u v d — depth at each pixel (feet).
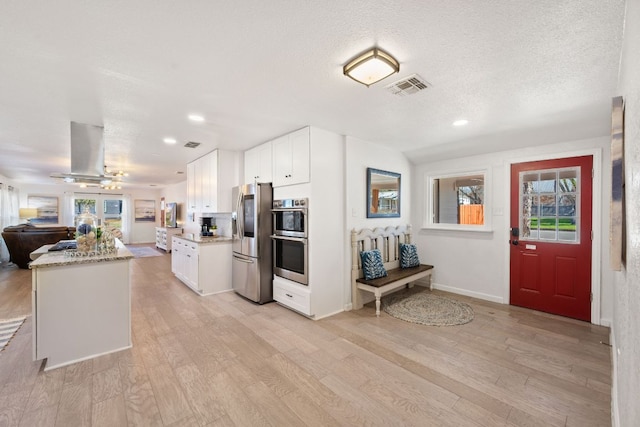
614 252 4.59
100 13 4.40
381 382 6.68
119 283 8.13
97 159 9.91
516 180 12.04
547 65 5.88
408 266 13.70
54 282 7.29
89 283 7.73
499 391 6.37
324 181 10.93
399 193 14.24
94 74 6.35
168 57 5.69
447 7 4.27
